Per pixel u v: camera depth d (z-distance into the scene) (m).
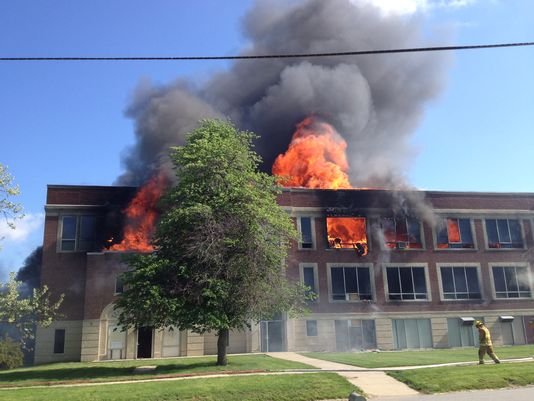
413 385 14.14
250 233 20.66
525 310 39.12
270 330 35.50
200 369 19.03
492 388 13.75
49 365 29.84
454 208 40.00
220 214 20.91
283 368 18.80
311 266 37.25
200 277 20.09
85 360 32.53
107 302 33.62
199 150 21.83
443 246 39.38
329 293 36.94
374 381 15.02
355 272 37.75
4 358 28.78
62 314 33.25
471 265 39.25
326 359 23.58
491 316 38.56
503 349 28.39
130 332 33.28
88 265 34.06
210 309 20.06
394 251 38.56
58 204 36.84
